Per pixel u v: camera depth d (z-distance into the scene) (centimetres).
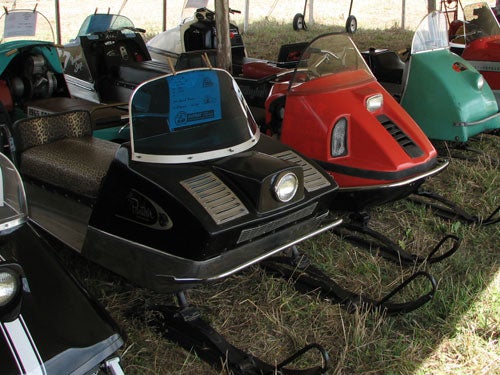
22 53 478
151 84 273
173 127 275
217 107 289
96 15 575
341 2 1770
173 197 250
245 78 477
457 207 409
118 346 198
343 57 392
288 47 557
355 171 352
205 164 272
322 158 362
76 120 354
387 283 332
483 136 572
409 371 265
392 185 345
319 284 317
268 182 255
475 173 473
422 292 317
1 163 240
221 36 486
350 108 362
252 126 305
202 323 273
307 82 374
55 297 201
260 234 266
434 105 468
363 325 282
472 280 329
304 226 292
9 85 476
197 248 246
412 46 477
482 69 555
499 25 577
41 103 466
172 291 272
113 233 275
